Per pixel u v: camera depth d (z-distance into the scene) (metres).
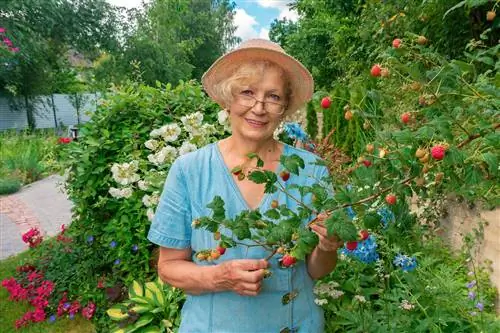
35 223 6.58
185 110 3.78
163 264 1.36
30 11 15.90
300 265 1.30
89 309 3.41
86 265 3.66
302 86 1.35
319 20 11.95
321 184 1.28
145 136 3.59
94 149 3.40
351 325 2.26
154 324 2.84
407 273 2.34
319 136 7.49
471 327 2.29
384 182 1.08
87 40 17.77
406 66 1.19
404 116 1.18
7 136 14.21
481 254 3.04
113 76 17.62
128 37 18.41
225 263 1.18
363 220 1.02
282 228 1.01
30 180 10.07
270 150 1.35
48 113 19.72
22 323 3.50
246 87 1.26
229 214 1.27
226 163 1.32
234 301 1.25
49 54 17.72
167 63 19.42
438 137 1.02
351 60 6.96
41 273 4.09
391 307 2.19
